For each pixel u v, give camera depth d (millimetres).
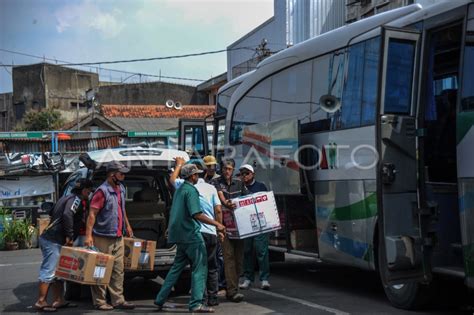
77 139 23078
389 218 6289
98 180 8828
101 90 46562
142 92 47031
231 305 7703
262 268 8836
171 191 8750
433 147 6961
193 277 7242
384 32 6355
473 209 5801
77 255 7109
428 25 6605
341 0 22688
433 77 7102
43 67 49781
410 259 6289
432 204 6500
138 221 8828
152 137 23750
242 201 7758
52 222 7746
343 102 8211
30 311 7738
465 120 5945
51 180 19469
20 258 14688
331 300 7934
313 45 9078
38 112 44938
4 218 17438
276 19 26438
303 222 9414
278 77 10148
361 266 7727
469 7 6062
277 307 7492
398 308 7316
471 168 5836
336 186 8266
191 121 13055
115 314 7352
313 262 12164
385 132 6355
